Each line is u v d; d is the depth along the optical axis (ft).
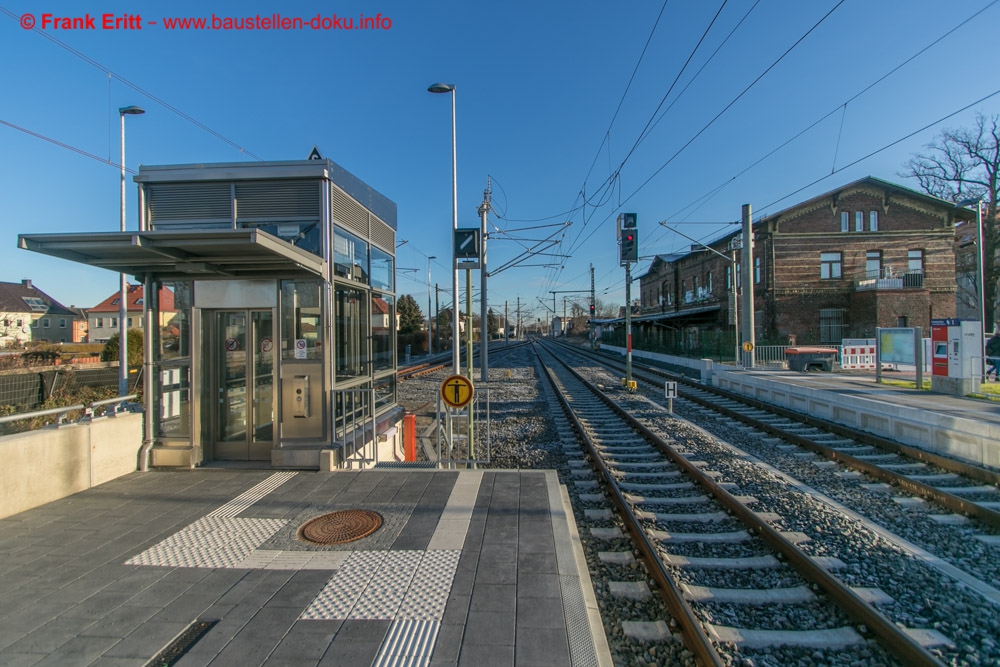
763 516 18.95
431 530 14.75
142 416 21.77
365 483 19.22
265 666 8.85
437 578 11.92
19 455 16.43
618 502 19.85
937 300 97.19
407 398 61.05
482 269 66.49
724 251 115.03
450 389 23.67
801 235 98.37
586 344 257.14
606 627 12.09
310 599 11.10
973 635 11.64
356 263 25.31
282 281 21.59
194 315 21.77
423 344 194.18
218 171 21.85
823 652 11.14
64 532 14.89
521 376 86.22
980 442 25.70
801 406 43.32
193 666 8.86
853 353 72.02
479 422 43.39
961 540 16.75
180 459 21.44
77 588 11.65
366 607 10.73
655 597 13.33
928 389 49.21
